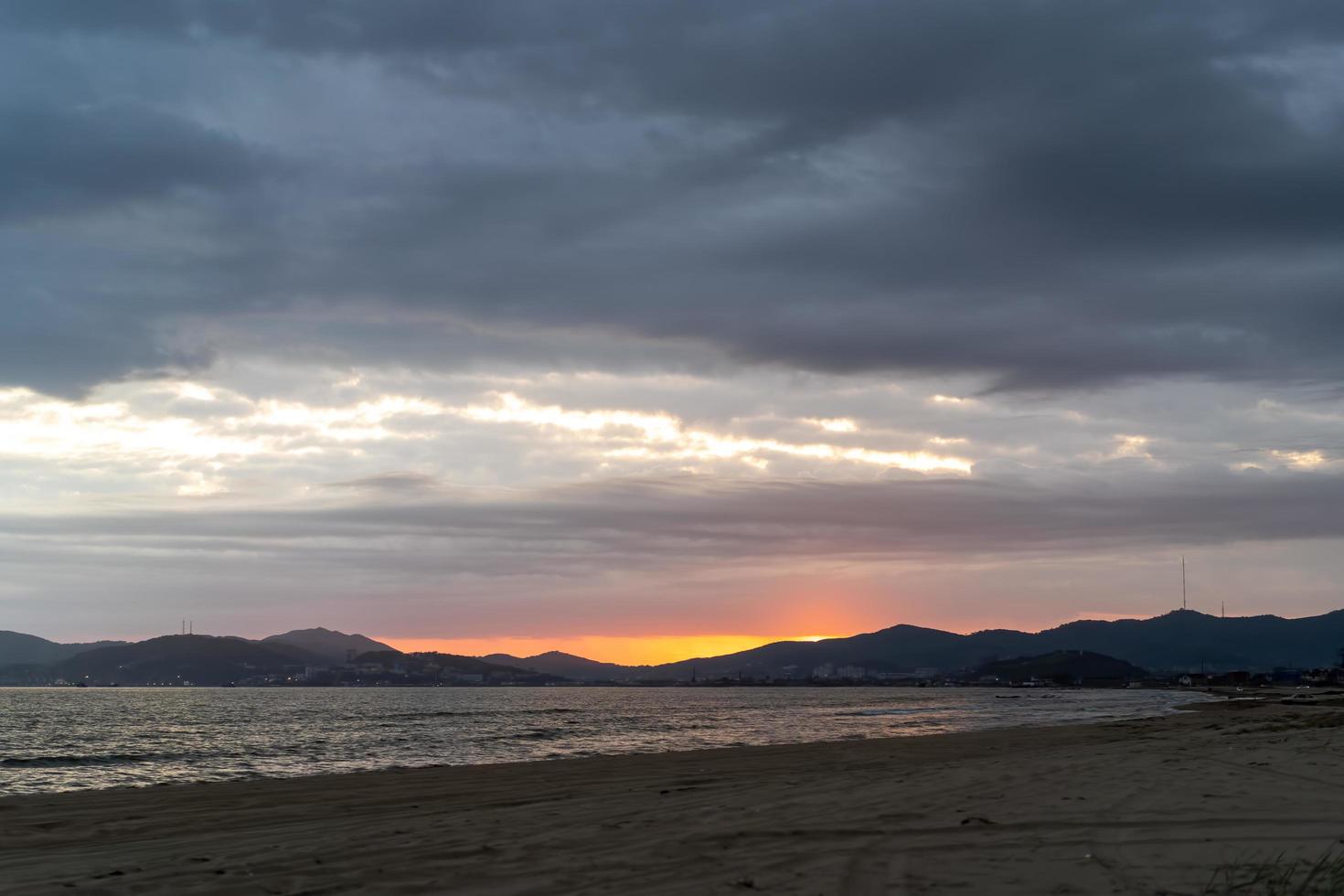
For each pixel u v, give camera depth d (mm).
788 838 10586
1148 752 24297
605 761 27250
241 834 12203
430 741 48312
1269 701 109562
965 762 23875
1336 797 13469
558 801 15898
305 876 8742
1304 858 9094
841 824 11547
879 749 31812
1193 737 33594
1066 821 11453
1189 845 9883
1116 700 151875
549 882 8344
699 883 8234
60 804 16578
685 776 21281
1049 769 19000
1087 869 8727
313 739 51219
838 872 8656
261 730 63094
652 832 11203
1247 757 20906
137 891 8188
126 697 197875
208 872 9000
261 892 8070
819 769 22875
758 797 15102
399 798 17234
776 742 43750
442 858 9633
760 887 8078
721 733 54094
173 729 66375
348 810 15281
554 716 86438
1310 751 22250
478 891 8000
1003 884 8102
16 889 8305
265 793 18562
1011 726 58438
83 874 9023
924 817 12031
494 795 17453
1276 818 11531
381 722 73188
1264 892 7664
